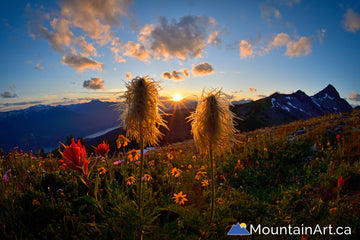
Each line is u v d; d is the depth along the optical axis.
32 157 5.81
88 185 2.80
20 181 4.12
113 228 2.47
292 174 6.39
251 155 7.70
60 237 2.56
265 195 5.14
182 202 2.90
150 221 2.33
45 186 3.93
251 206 4.07
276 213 4.03
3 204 3.02
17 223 2.79
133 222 2.35
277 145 8.34
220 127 2.27
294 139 8.91
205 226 2.41
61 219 2.94
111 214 2.61
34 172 4.70
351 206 3.82
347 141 7.81
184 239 2.34
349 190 4.59
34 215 2.97
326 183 4.98
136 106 2.14
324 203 4.12
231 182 6.13
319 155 7.38
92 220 2.97
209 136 2.27
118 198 2.80
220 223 2.56
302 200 4.44
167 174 4.59
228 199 4.14
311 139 8.74
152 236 2.33
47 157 6.69
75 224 2.89
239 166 6.75
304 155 7.50
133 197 3.58
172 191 3.97
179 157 7.35
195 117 2.48
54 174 4.16
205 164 6.62
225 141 2.37
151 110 2.24
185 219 2.51
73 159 2.62
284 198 4.45
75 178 4.04
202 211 3.07
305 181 5.63
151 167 5.22
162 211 3.29
